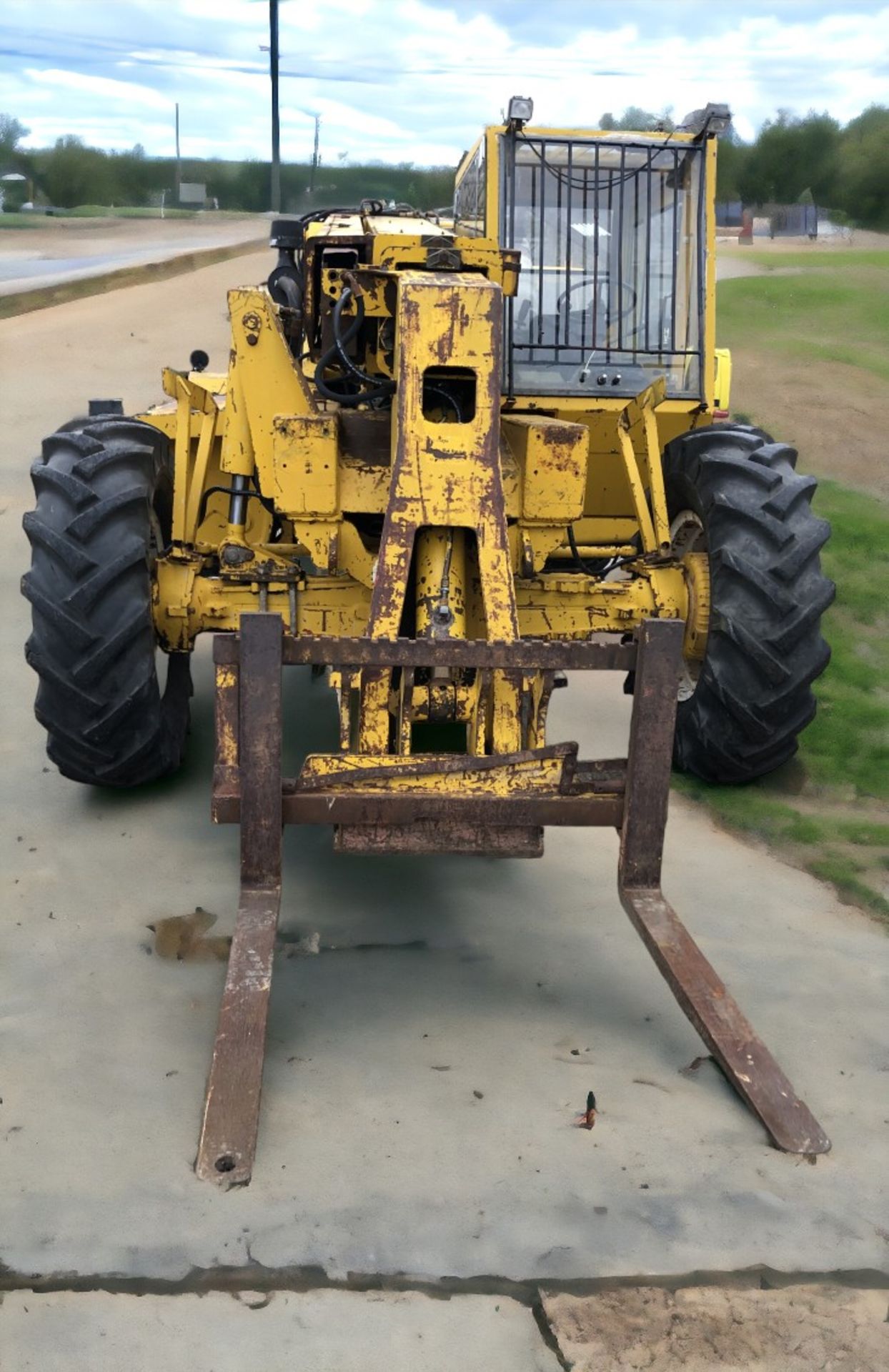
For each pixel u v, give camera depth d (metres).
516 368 5.66
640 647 3.33
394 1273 2.58
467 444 3.62
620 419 5.09
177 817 4.75
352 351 4.46
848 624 6.92
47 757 5.20
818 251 24.92
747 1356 2.41
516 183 5.60
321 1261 2.60
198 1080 3.17
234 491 4.66
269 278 5.33
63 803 4.86
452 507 3.61
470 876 4.41
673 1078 3.26
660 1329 2.47
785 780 5.34
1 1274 2.55
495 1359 2.40
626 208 5.65
